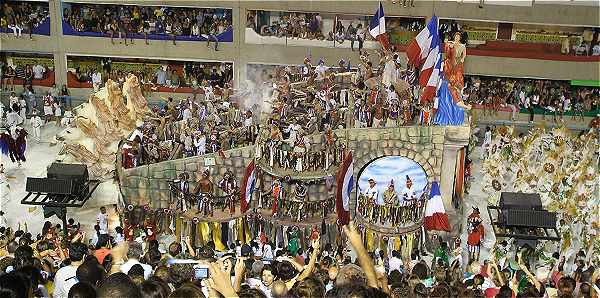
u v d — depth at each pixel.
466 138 31.83
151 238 32.50
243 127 35.94
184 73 49.47
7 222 34.94
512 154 39.69
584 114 47.72
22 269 13.94
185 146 35.50
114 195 36.28
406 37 48.22
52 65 49.62
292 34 47.88
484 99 48.00
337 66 48.00
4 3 48.31
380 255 32.09
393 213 32.66
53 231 28.61
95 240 31.55
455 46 32.81
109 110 38.00
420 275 22.23
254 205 33.22
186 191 33.34
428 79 33.75
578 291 19.05
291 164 32.09
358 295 10.02
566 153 38.16
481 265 30.41
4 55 49.41
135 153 34.22
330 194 32.62
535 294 16.88
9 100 47.59
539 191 37.03
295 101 35.53
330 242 32.69
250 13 47.88
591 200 34.53
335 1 46.56
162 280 13.14
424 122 33.03
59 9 47.38
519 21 46.34
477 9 46.25
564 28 48.00
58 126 46.78
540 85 48.66
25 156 42.44
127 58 49.25
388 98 34.75
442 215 32.38
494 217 36.84
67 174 28.58
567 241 31.89
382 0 46.34
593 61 46.91
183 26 48.31
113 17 48.59
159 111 39.69
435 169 32.59
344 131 32.34
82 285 10.81
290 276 18.86
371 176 32.88
